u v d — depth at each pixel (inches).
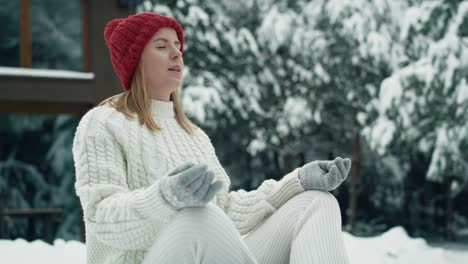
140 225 62.8
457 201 479.5
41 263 151.7
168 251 61.1
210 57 427.8
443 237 424.8
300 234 70.8
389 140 361.7
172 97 88.0
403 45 393.7
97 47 332.2
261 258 76.3
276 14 419.8
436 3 357.1
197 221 61.2
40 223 346.6
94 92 330.3
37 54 337.7
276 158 480.4
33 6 340.2
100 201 67.1
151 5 428.1
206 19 420.8
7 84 316.8
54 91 323.9
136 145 76.5
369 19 393.7
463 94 336.2
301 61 434.6
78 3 344.8
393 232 225.1
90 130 74.3
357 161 432.5
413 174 480.1
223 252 61.6
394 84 352.2
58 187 352.2
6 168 347.3
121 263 70.0
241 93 434.0
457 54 339.9
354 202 434.9
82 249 170.1
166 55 83.1
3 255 154.9
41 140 351.9
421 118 369.4
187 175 55.7
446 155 363.6
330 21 403.2
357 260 181.0
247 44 425.1
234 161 476.4
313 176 77.0
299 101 423.5
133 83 82.9
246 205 83.4
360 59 404.2
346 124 440.5
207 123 424.2
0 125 347.9
